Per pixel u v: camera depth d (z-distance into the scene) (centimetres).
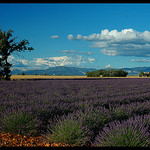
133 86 1961
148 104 719
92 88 1628
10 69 3797
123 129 338
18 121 432
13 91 1309
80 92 1310
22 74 9806
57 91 1295
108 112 547
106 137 340
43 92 1287
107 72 9538
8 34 3747
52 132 409
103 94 1121
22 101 791
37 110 557
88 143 369
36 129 438
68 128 375
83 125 420
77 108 684
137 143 313
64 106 664
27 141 370
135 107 666
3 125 425
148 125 398
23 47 3872
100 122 458
